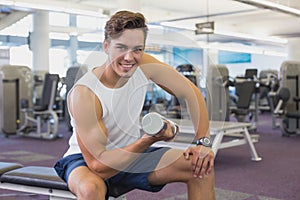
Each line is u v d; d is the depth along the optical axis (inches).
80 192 61.6
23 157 194.2
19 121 275.3
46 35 387.5
